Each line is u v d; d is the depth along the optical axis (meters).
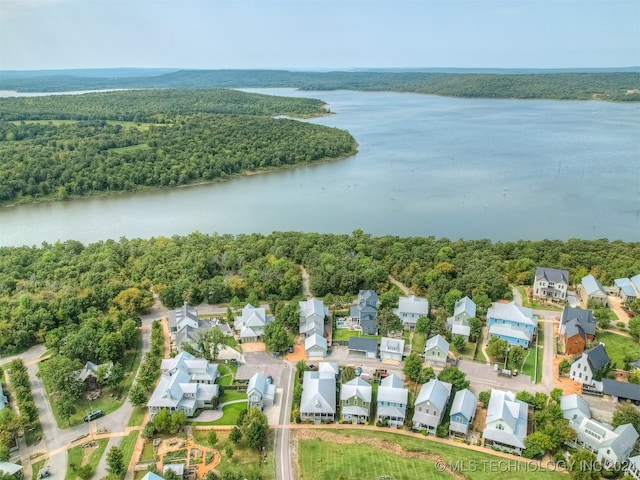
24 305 169.12
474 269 196.88
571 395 123.38
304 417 125.06
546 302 181.75
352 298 185.75
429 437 118.81
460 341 151.50
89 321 160.00
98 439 119.38
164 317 179.38
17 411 127.62
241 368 145.88
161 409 124.81
